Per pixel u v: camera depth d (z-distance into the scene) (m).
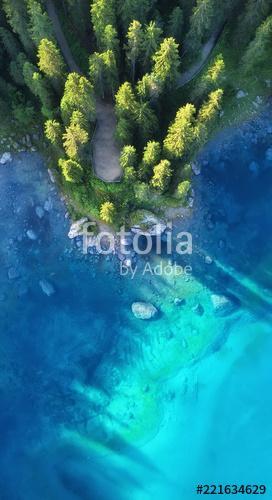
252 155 59.28
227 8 51.00
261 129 59.00
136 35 44.59
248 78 57.38
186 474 54.75
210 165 58.88
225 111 58.00
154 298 57.84
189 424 56.16
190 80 54.16
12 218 57.66
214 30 54.41
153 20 48.88
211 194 58.62
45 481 55.00
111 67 46.91
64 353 57.19
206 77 46.72
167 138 47.75
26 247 57.81
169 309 57.78
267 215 59.34
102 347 57.34
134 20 44.09
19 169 57.19
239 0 50.59
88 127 49.56
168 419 56.19
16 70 50.31
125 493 54.31
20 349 57.25
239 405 56.78
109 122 54.53
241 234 59.03
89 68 50.72
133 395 56.66
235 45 54.22
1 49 50.47
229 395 57.00
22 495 54.69
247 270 58.84
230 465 55.06
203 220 58.34
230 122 58.44
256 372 57.53
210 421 56.28
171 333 57.62
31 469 55.28
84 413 56.25
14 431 56.06
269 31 47.84
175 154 48.69
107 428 55.94
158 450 55.44
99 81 49.53
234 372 57.47
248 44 52.84
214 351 57.66
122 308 57.75
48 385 56.72
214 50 54.72
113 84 50.00
